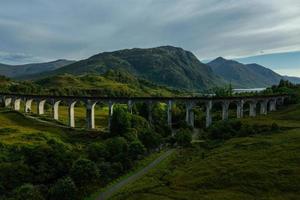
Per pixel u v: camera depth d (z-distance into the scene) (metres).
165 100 147.75
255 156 78.12
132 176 78.94
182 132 117.81
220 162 78.38
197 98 145.62
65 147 91.50
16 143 95.25
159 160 93.62
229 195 57.84
